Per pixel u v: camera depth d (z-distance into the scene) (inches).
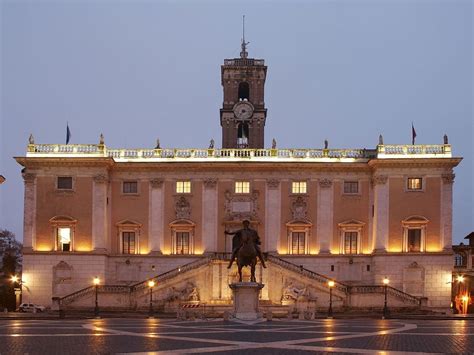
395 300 2817.4
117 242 3115.2
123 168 3139.8
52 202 3061.0
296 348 1003.9
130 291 2819.9
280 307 2541.8
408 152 3080.7
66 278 3009.4
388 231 3036.4
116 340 1149.7
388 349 1007.6
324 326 1572.3
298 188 3137.3
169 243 3107.8
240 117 3806.6
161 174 3142.2
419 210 3046.3
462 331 1448.1
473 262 3683.6
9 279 3750.0
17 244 4315.9
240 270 1680.6
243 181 3137.3
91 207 3056.1
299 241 3110.2
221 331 1343.5
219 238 3105.3
